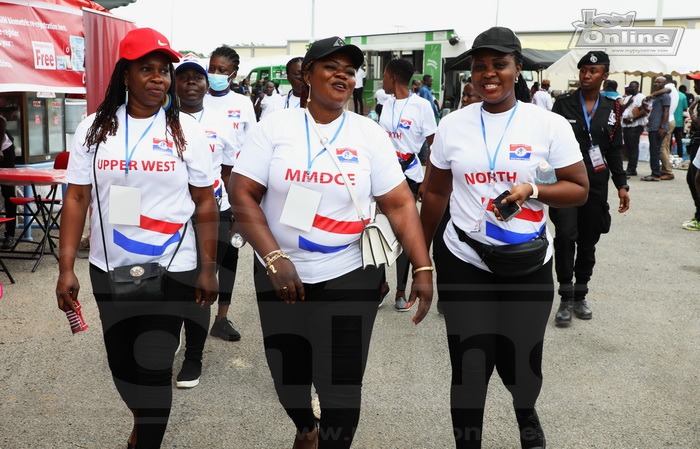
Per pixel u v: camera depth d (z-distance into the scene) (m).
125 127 2.74
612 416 3.61
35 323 4.91
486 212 2.76
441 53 18.47
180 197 2.80
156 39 2.68
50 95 8.17
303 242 2.52
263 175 2.57
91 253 2.82
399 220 2.62
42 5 6.66
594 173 4.95
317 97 2.52
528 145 2.73
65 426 3.38
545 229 2.85
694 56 14.53
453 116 2.90
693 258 7.25
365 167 2.54
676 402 3.79
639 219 9.46
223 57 4.55
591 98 4.93
